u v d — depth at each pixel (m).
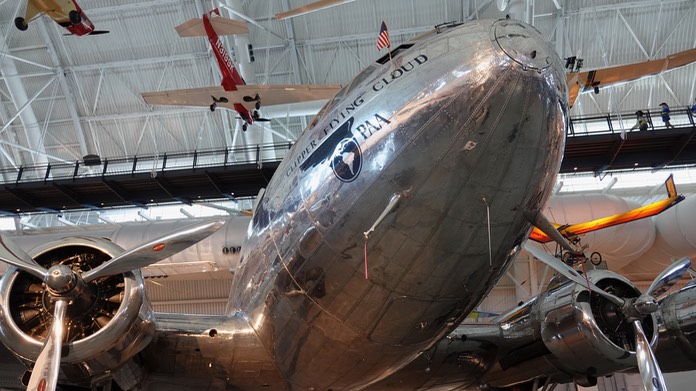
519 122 3.56
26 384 4.70
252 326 5.26
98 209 19.00
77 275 4.57
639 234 15.77
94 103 21.00
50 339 4.36
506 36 3.70
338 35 19.58
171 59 19.97
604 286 6.11
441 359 6.42
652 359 5.55
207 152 19.38
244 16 17.77
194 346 5.29
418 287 4.09
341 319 4.40
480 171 3.64
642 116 15.74
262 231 4.96
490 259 4.09
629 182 19.06
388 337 4.48
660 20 18.59
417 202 3.75
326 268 4.21
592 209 15.70
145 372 5.38
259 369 5.48
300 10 13.03
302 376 5.20
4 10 19.12
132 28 19.58
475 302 4.50
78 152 21.84
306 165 4.35
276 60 20.11
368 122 3.93
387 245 3.91
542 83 3.57
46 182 17.59
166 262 16.66
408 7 19.05
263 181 17.89
